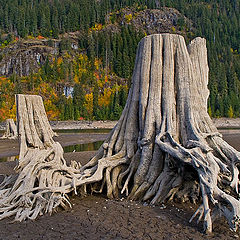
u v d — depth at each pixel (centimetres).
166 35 1111
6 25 13400
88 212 878
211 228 709
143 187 977
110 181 1044
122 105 8694
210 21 17088
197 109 1030
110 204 945
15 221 812
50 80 9906
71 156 2331
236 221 663
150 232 726
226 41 16188
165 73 1067
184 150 855
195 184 966
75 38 12719
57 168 1028
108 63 11344
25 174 972
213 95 9400
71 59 11194
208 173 782
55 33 12694
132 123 1102
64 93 9544
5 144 3247
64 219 827
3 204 874
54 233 734
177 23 16188
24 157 1083
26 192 890
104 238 700
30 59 10906
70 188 949
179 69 1070
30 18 13388
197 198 962
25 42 11738
